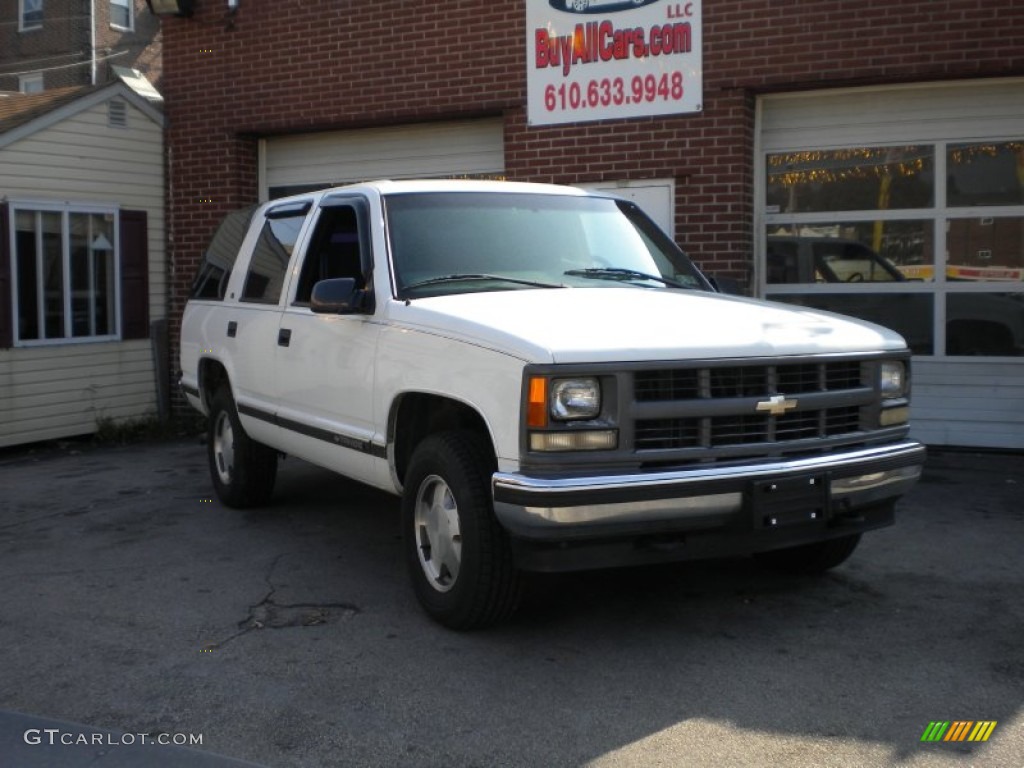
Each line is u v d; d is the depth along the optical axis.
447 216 5.52
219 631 4.88
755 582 5.50
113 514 7.34
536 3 9.50
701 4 8.89
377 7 10.28
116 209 11.08
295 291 6.11
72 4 27.23
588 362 4.09
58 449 10.40
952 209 8.77
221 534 6.66
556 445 4.08
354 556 6.11
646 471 4.15
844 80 8.58
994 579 5.51
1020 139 8.52
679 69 9.01
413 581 4.94
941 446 8.95
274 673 4.36
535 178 9.64
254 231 7.05
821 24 8.57
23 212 10.16
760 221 9.24
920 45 8.34
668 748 3.65
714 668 4.35
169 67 11.46
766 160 9.23
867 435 4.74
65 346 10.55
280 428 6.25
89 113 10.72
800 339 4.54
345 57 10.49
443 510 4.75
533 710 3.97
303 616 5.06
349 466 5.50
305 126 10.78
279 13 10.80
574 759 3.59
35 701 4.14
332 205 5.96
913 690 4.11
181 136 11.48
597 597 5.27
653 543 4.23
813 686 4.16
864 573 5.64
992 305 8.75
